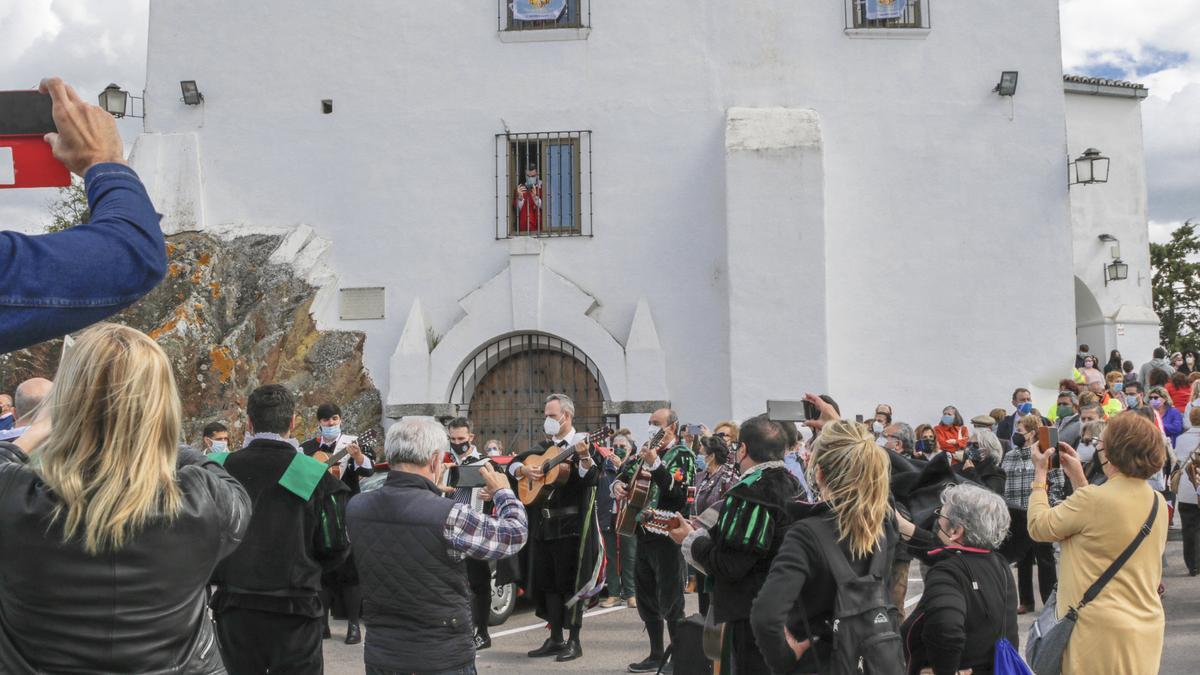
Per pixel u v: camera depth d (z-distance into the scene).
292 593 5.70
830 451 4.53
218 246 16.69
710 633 5.75
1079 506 5.09
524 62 16.92
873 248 16.59
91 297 2.07
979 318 16.47
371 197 16.98
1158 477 12.10
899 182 16.62
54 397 2.77
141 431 2.74
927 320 16.48
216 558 2.98
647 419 16.00
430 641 5.15
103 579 2.71
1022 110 16.66
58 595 2.68
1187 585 11.65
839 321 16.48
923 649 5.32
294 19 17.22
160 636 2.81
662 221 16.62
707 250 16.52
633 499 8.30
